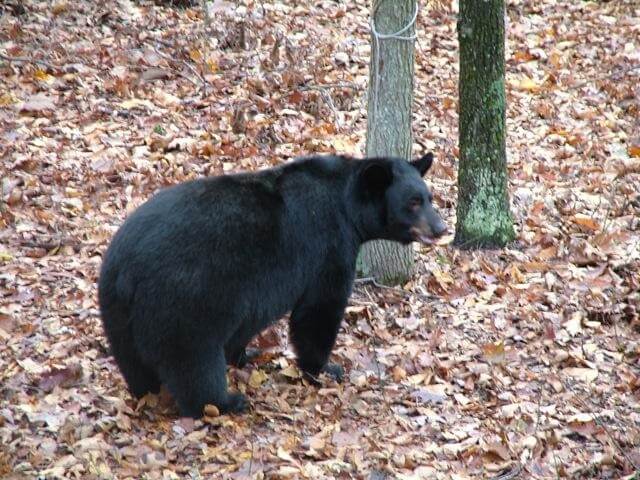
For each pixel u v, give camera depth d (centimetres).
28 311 1127
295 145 1608
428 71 1983
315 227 975
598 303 1265
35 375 999
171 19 2066
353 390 1045
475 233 1398
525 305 1255
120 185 1440
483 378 1087
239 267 905
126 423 927
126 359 928
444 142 1698
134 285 880
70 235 1302
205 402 930
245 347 1073
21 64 1769
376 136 1262
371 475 884
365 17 2220
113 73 1789
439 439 973
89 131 1577
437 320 1213
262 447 914
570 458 955
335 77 1875
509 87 1939
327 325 1023
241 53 1950
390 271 1284
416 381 1078
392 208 1005
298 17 2158
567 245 1409
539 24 2284
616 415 1040
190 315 884
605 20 2334
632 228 1470
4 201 1348
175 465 878
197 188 925
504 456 941
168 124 1625
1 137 1520
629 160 1680
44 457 863
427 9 2267
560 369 1127
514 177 1602
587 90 1950
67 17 1998
